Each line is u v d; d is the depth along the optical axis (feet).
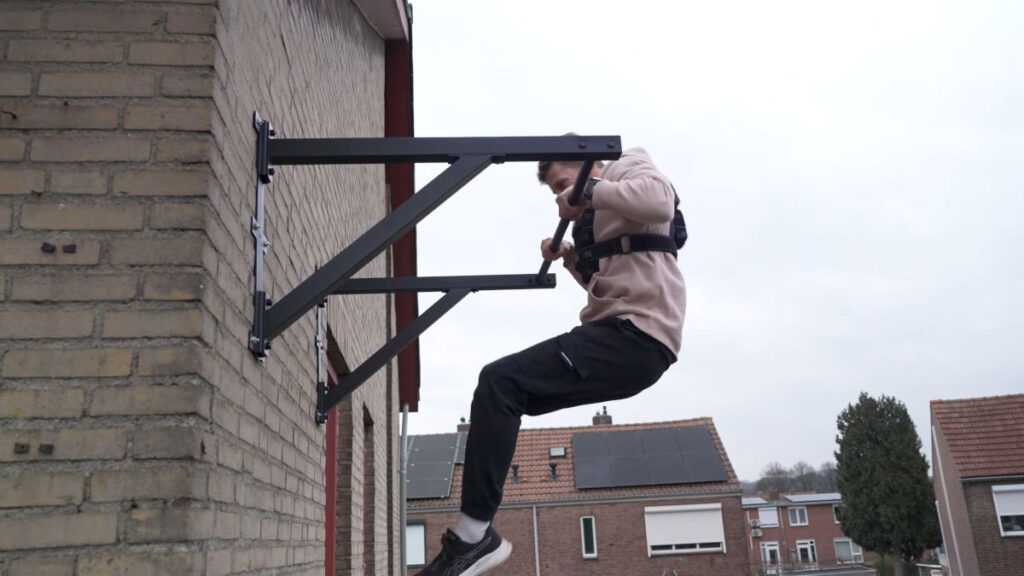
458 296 14.03
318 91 13.91
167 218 6.72
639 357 7.18
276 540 9.49
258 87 9.00
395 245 34.09
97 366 6.31
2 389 6.17
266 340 8.31
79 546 5.90
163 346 6.44
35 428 6.12
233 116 7.82
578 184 7.86
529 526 88.17
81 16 7.07
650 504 87.86
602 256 7.72
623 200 7.30
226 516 7.16
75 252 6.53
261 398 8.73
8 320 6.32
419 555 88.17
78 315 6.40
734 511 87.04
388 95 28.91
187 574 5.99
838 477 123.54
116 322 6.44
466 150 8.55
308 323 12.18
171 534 6.01
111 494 6.04
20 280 6.42
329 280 8.52
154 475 6.12
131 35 7.09
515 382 7.04
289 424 10.47
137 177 6.77
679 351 7.49
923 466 116.88
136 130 6.87
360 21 21.93
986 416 85.71
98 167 6.74
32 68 6.89
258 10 8.98
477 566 6.74
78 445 6.11
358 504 19.71
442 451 97.30
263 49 9.27
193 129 6.93
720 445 94.07
